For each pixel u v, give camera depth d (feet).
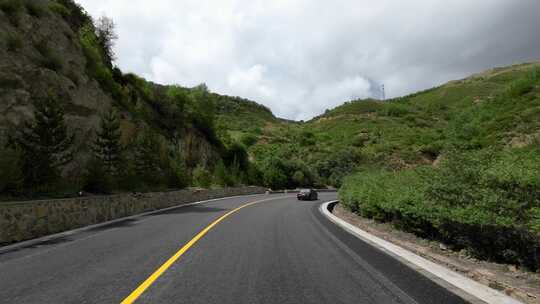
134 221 44.75
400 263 21.89
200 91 173.58
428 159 231.30
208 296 15.21
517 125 80.84
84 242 28.89
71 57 77.56
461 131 98.43
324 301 14.67
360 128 533.96
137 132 96.32
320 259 22.85
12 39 58.90
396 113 637.71
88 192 53.47
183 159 126.82
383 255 24.38
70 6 112.88
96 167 56.39
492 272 22.58
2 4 62.90
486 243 26.73
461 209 26.02
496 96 108.88
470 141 85.71
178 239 30.37
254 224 41.93
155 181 85.66
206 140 162.30
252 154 314.76
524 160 25.11
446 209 27.94
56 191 45.09
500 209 23.80
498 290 17.66
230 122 575.38
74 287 16.46
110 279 17.80
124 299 14.78
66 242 28.96
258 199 107.96
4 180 38.50
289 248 26.66
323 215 57.57
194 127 157.07
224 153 173.68
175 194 76.28
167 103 142.20
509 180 23.85
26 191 42.09
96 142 66.18
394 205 37.63
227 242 28.96
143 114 118.32
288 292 15.85
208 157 151.02
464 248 29.86
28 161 45.24
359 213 58.39
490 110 102.12
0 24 59.47
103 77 97.71
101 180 55.52
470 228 27.89
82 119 70.54
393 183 43.09
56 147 50.01
